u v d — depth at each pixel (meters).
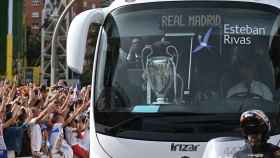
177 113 9.45
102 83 9.98
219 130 9.38
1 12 50.97
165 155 9.39
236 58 9.74
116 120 9.66
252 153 6.77
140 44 9.98
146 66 9.83
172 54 9.83
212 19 9.96
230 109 9.45
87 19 10.28
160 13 10.08
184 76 9.68
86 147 19.06
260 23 9.93
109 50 10.13
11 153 17.95
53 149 17.95
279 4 10.12
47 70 45.06
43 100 21.45
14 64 51.94
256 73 9.68
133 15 10.18
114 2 10.66
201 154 9.33
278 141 9.27
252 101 9.52
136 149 9.49
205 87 9.61
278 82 9.62
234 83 9.62
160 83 9.71
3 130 17.78
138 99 9.68
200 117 9.41
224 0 10.08
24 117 18.22
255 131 6.76
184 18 10.00
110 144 9.63
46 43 44.94
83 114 19.17
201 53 9.78
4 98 17.84
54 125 18.05
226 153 6.90
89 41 10.94
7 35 46.31
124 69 9.91
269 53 9.77
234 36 9.87
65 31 43.84
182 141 9.37
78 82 26.44
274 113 9.42
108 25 10.30
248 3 10.05
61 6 44.28
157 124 9.46
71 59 10.11
